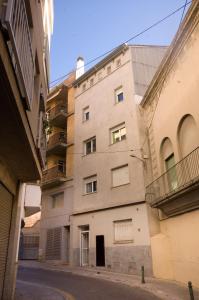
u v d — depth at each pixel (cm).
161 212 1566
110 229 1848
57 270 1819
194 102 1195
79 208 2158
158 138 1606
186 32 1264
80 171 2272
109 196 1928
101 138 2173
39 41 943
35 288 1144
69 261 2119
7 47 430
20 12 496
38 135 945
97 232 1942
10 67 452
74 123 2542
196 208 1138
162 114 1554
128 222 1761
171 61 1424
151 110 1753
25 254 2883
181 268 1270
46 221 2508
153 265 1512
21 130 605
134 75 2058
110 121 2138
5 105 510
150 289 1109
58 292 1058
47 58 1290
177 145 1341
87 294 1030
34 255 2892
